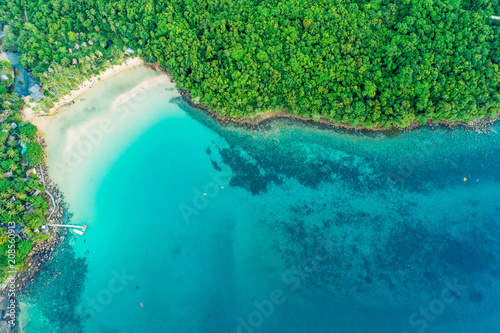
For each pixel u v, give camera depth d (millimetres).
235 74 64875
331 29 65500
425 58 63344
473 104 63594
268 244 63812
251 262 62938
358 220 65188
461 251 64500
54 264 62000
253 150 67938
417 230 65188
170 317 60469
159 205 65562
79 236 63469
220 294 61531
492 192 67250
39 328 59219
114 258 62781
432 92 63594
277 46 65188
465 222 65812
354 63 63781
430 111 64375
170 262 62781
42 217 61875
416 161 67938
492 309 61906
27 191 62844
